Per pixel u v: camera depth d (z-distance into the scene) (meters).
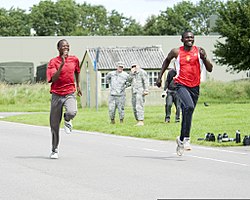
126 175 11.20
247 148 15.87
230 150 15.44
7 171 11.74
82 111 36.12
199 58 13.27
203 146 16.50
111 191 9.67
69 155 14.27
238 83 50.69
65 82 13.27
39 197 9.27
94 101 42.84
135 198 9.12
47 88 49.09
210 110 31.28
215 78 70.62
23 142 17.52
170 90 24.34
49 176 11.13
